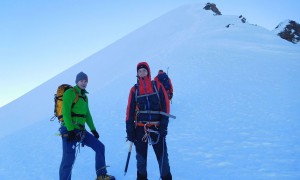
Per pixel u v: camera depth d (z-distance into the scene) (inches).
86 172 217.5
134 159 232.1
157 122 157.8
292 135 249.8
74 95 179.0
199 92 509.7
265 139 247.0
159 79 373.1
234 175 175.9
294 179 160.9
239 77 592.7
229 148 233.3
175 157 226.2
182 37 1443.2
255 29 1494.8
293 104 365.1
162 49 1279.5
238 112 359.9
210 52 927.7
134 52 1673.2
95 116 474.6
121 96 614.2
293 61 742.5
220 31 1390.3
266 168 181.9
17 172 251.0
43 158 288.8
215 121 333.1
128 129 159.8
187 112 396.5
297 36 1553.9
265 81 537.0
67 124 172.2
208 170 189.8
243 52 912.9
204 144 252.8
